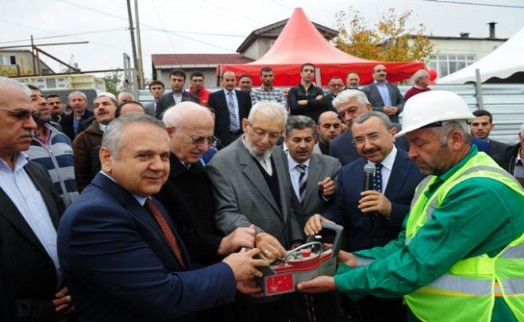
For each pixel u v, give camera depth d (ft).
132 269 4.80
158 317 4.93
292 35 30.73
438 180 6.07
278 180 9.09
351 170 9.20
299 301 9.96
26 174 7.27
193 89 24.61
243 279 5.71
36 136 10.78
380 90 22.95
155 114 20.68
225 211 8.11
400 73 29.71
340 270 7.02
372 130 8.46
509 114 28.68
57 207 7.63
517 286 5.41
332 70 27.89
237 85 26.66
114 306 5.03
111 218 4.90
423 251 5.47
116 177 5.28
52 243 7.00
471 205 5.27
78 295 5.11
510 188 5.41
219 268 5.52
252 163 8.65
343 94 12.85
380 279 5.78
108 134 5.31
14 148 6.80
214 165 8.46
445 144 5.82
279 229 8.77
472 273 5.45
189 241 7.35
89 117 21.61
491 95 28.40
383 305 8.69
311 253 6.48
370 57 73.36
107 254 4.76
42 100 13.67
